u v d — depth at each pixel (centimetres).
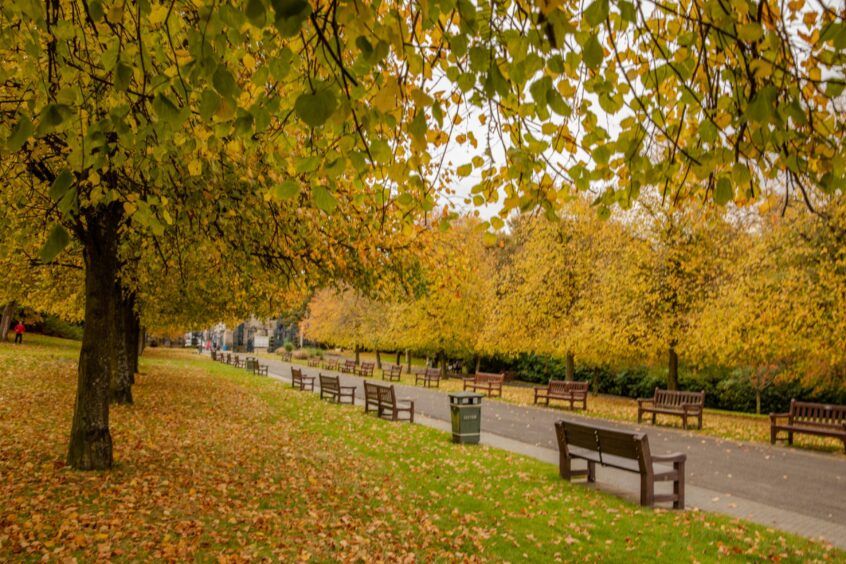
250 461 962
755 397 2478
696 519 730
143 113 405
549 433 1527
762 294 1753
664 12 353
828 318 1634
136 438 1079
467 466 1020
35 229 720
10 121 478
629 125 356
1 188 670
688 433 1591
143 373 2605
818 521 758
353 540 607
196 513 667
